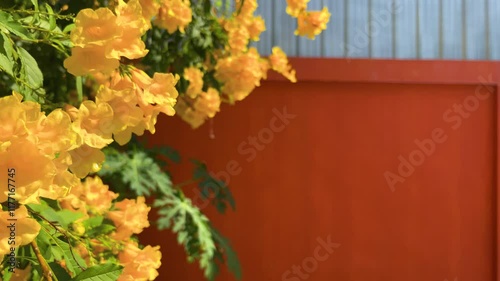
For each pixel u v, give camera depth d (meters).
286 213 4.43
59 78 2.49
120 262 1.66
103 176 3.55
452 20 4.45
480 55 4.45
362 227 4.45
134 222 2.03
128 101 1.11
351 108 4.45
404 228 4.46
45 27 1.38
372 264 4.45
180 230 4.03
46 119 0.92
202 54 3.53
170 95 1.23
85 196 2.05
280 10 4.40
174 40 3.40
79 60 1.10
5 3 1.66
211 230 3.76
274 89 4.42
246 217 4.42
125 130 1.14
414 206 4.46
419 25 4.43
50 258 1.32
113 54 1.09
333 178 4.44
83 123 1.08
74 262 1.32
